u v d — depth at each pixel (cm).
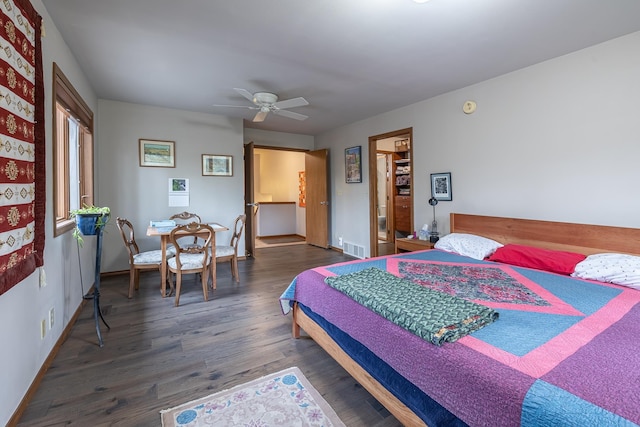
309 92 363
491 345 118
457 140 354
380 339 144
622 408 82
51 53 213
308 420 152
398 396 135
